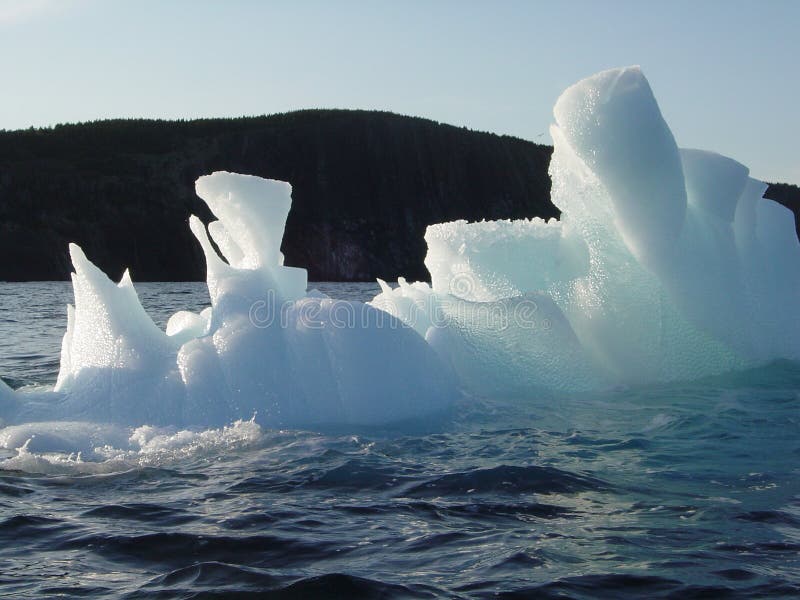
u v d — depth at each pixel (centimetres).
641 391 754
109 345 654
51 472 521
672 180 766
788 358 874
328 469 525
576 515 442
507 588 352
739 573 364
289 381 636
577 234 834
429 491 484
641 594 346
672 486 490
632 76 788
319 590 351
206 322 763
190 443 575
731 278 796
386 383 650
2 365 1045
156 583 360
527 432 616
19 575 370
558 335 752
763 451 566
